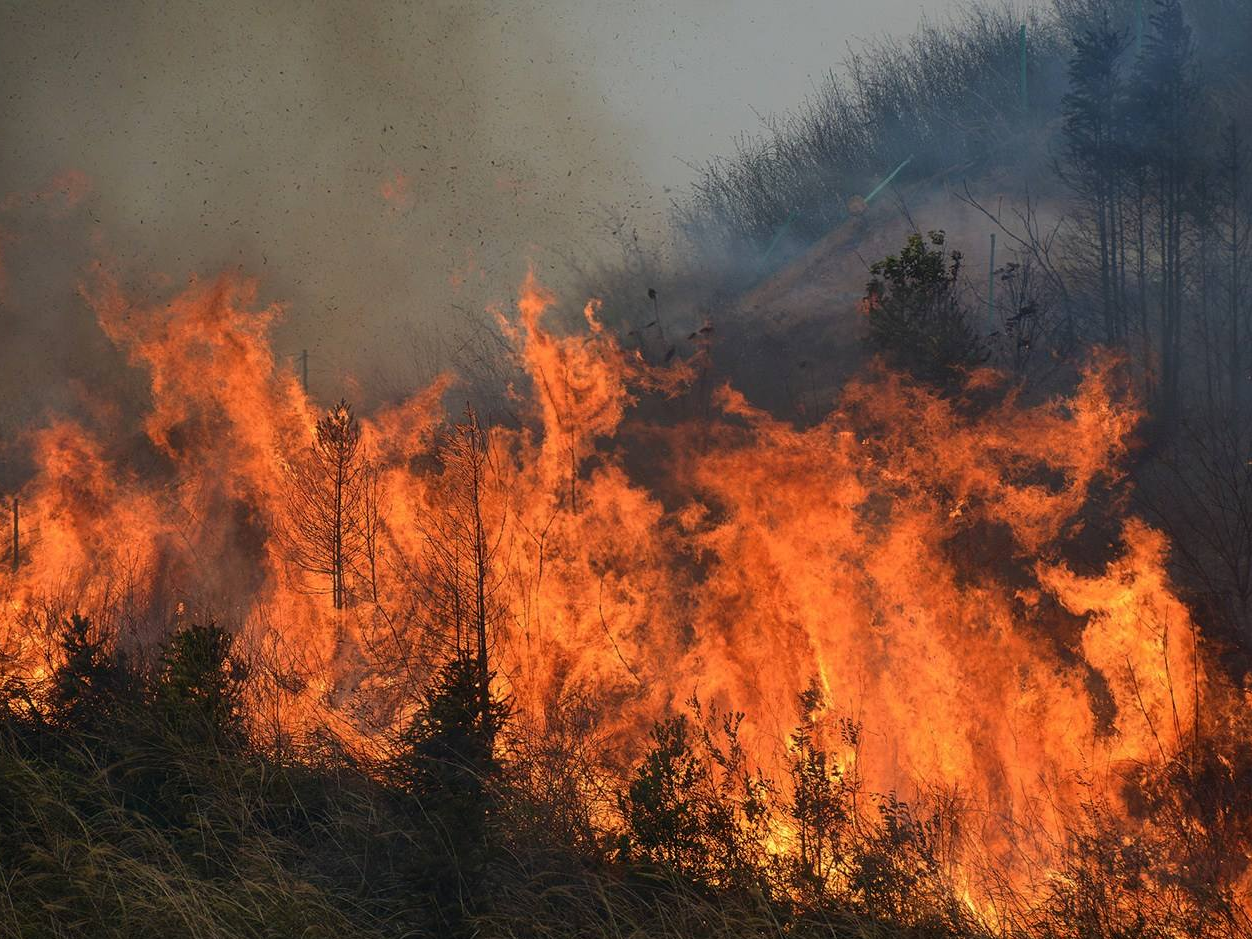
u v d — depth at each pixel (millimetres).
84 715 6785
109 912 5160
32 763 6207
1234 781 6688
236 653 7602
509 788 5883
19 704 7012
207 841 5715
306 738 6754
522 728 6887
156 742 6457
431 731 5797
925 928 5277
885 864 5488
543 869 5613
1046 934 5453
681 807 5617
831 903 5383
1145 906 5590
